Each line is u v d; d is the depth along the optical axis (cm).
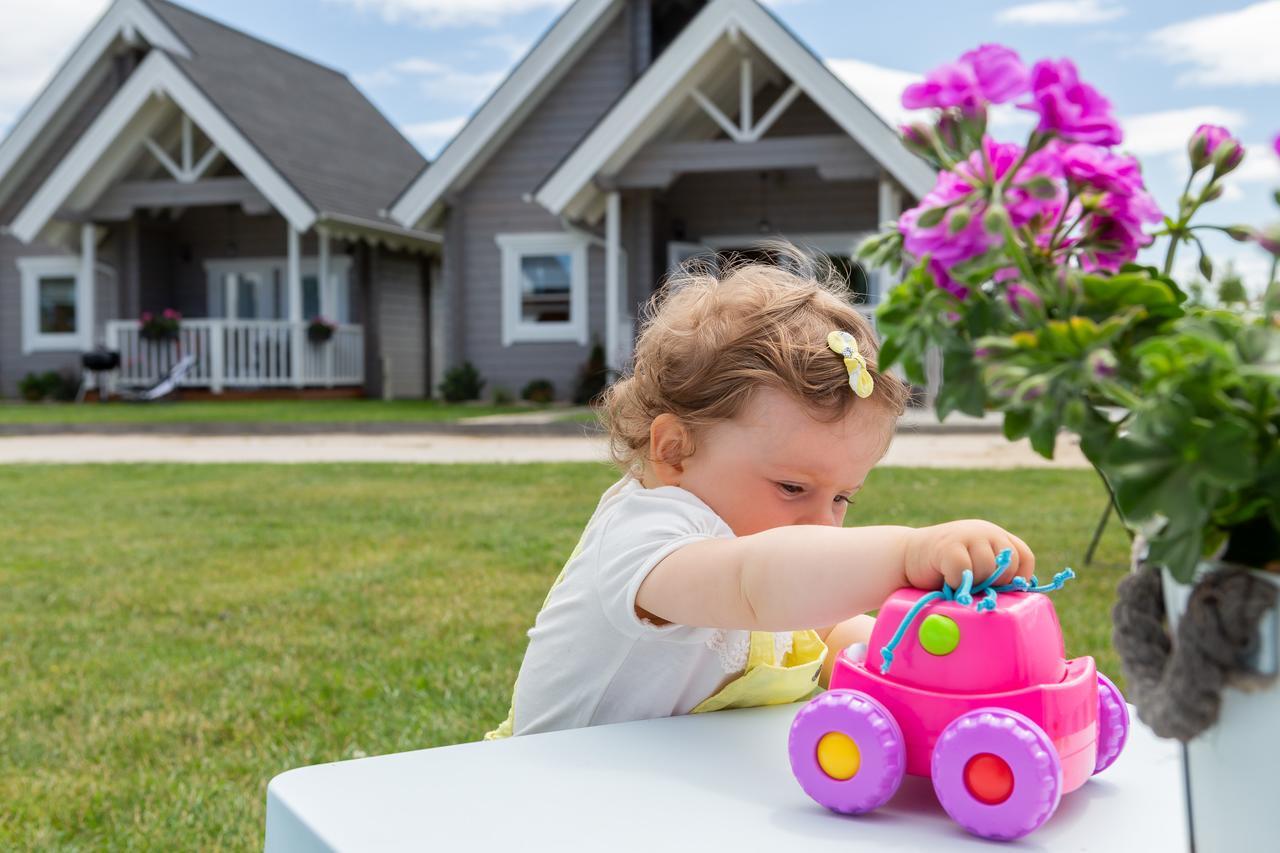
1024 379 61
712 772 100
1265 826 65
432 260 2272
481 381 1822
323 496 804
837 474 126
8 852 229
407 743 285
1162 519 63
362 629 408
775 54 1432
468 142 1759
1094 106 64
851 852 82
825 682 149
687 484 130
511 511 708
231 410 1675
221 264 2167
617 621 124
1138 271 71
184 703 327
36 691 340
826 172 1464
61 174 1823
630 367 153
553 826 87
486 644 382
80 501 798
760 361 123
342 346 2025
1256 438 59
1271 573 64
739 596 111
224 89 1995
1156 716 67
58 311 2136
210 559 558
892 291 72
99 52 2066
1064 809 93
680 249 1752
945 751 84
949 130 68
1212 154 71
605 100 1780
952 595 93
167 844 231
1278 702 63
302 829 88
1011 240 64
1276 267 64
